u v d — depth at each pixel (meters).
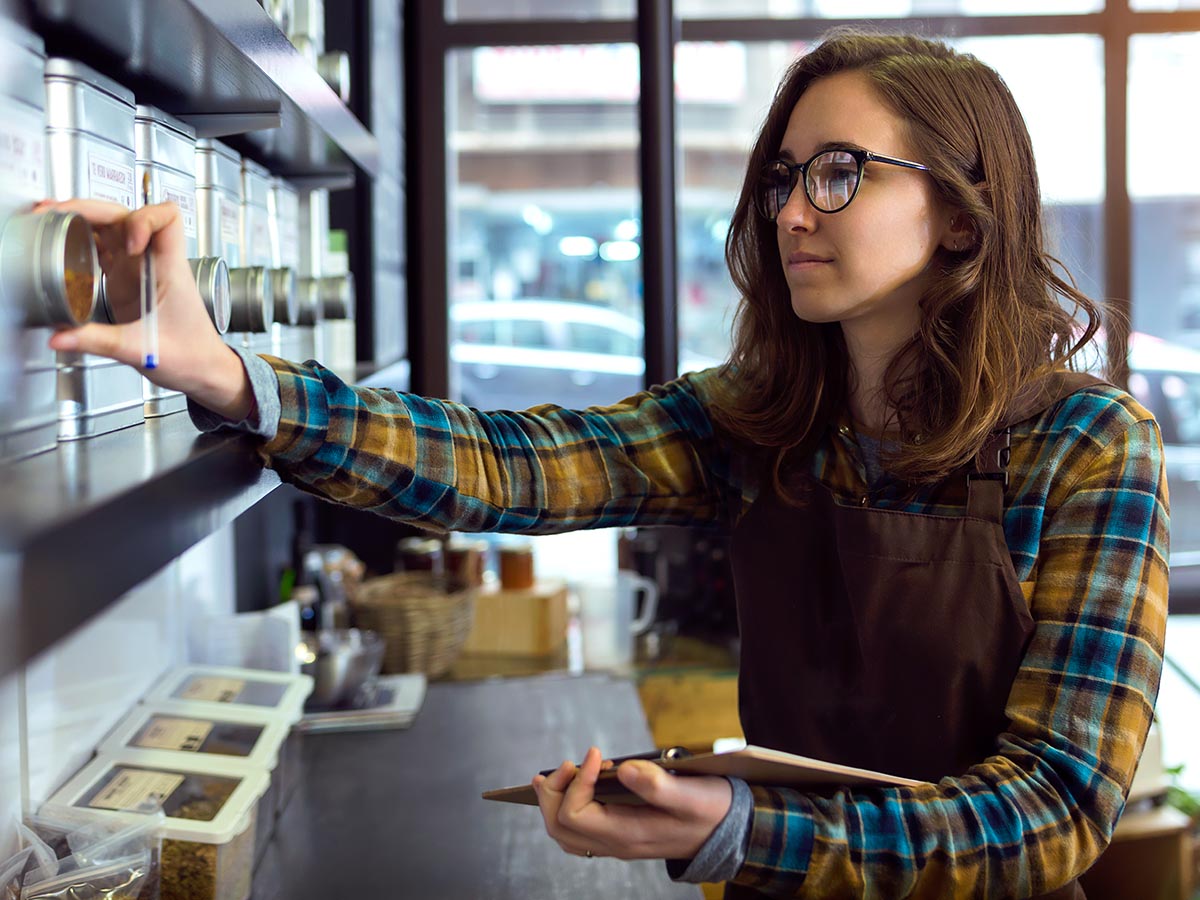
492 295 4.06
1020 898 0.92
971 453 1.11
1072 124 3.90
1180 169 3.97
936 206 1.13
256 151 1.44
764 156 1.24
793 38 3.84
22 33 0.68
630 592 2.57
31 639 0.44
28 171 0.69
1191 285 4.05
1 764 1.11
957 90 1.12
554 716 2.08
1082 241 3.94
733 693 2.48
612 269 4.10
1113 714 0.98
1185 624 3.99
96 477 0.58
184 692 1.55
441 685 2.28
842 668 1.15
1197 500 4.15
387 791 1.69
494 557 3.68
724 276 4.19
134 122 0.89
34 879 1.05
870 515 1.13
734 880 0.89
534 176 4.00
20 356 0.65
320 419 0.98
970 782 0.94
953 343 1.13
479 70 3.89
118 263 0.76
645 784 0.84
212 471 0.71
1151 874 2.49
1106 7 3.82
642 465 1.28
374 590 2.52
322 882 1.37
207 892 1.17
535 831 1.53
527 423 1.23
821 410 1.24
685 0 3.95
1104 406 1.09
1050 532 1.08
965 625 1.08
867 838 0.89
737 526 1.27
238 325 1.02
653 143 2.34
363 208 2.46
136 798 1.23
